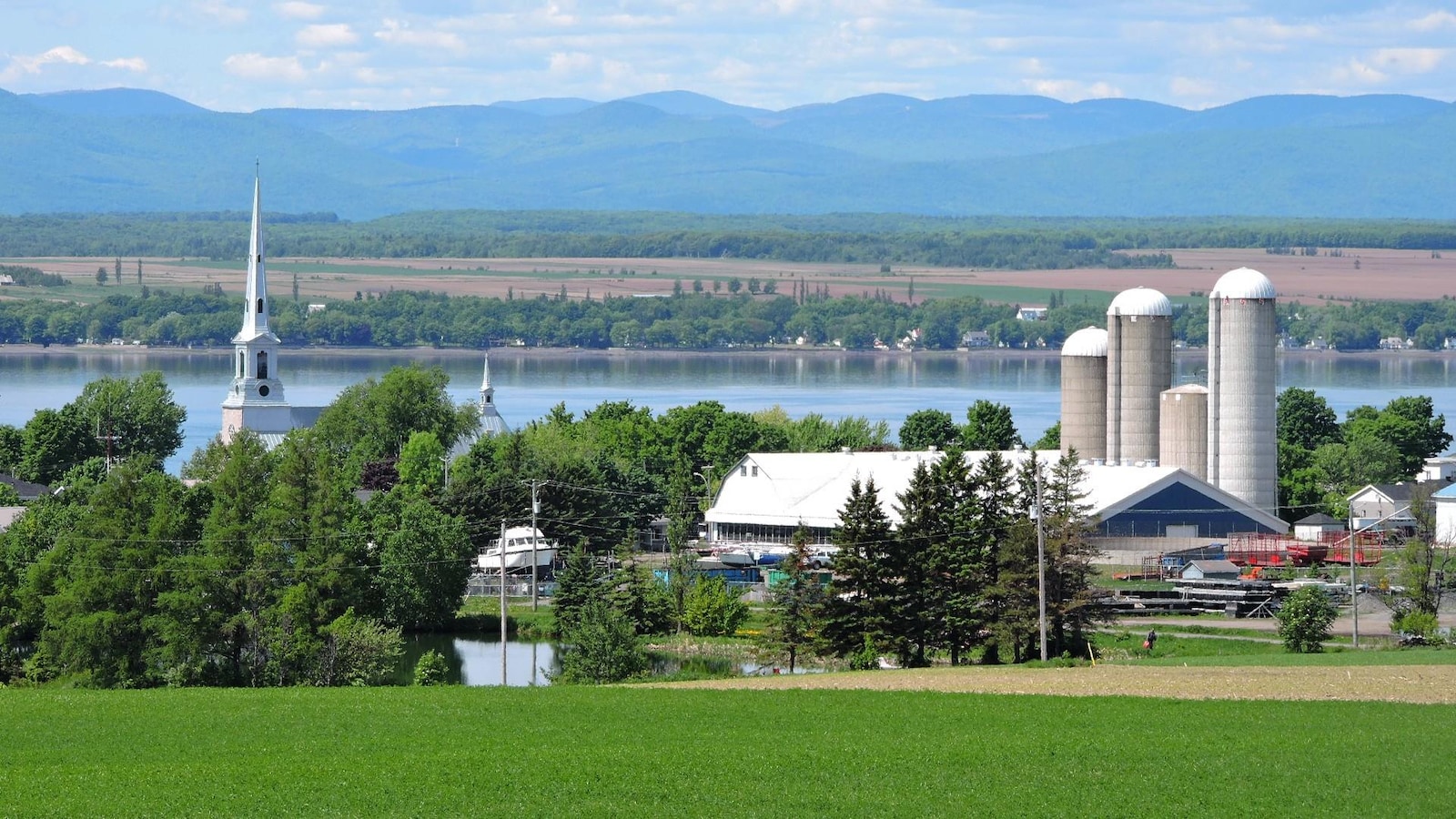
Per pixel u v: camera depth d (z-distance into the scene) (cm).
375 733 16225
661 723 16638
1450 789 14000
